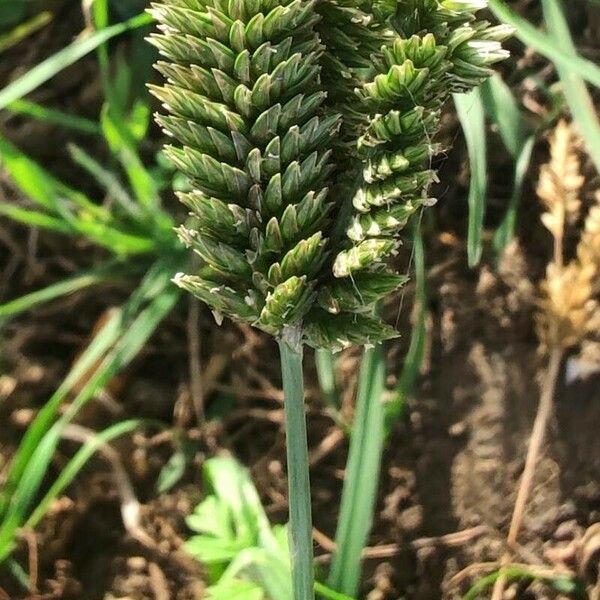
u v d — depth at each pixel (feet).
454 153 0.47
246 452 0.48
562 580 0.42
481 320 0.45
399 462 0.45
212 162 0.20
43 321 0.50
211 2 0.20
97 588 0.45
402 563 0.44
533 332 0.44
